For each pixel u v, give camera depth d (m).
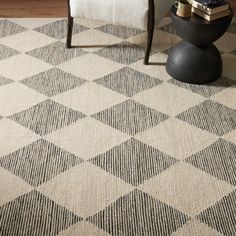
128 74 3.05
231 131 2.60
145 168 2.35
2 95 2.85
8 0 3.96
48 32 3.51
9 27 3.57
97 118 2.68
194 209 2.14
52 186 2.24
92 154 2.43
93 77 3.02
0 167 2.35
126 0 2.96
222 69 3.09
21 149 2.46
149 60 3.19
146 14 2.96
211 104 2.80
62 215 2.10
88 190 2.23
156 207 2.15
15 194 2.20
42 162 2.38
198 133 2.58
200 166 2.37
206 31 2.78
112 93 2.88
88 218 2.09
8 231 2.03
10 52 3.27
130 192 2.22
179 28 2.86
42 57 3.21
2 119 2.66
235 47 3.35
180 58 2.96
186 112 2.73
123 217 2.10
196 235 2.02
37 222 2.07
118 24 3.09
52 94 2.86
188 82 2.97
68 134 2.56
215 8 2.77
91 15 3.11
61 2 3.96
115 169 2.34
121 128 2.60
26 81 2.97
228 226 2.06
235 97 2.86
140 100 2.82
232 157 2.43
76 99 2.82
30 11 3.81
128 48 3.33
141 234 2.03
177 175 2.31
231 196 2.21
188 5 2.81
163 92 2.89
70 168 2.35
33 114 2.70
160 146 2.49
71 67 3.11
